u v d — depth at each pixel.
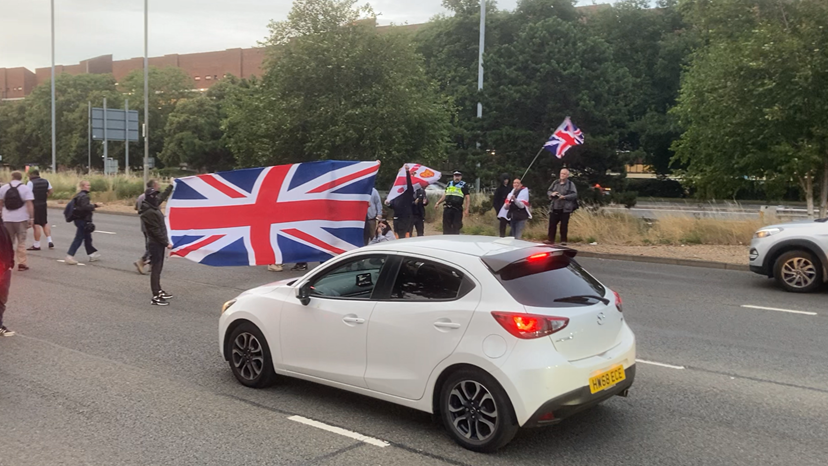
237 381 6.42
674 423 5.33
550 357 4.46
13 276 12.61
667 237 17.14
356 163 9.83
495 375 4.52
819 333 8.27
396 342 5.05
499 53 22.06
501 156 21.48
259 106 23.77
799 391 6.09
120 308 9.83
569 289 4.91
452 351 4.73
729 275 12.96
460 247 5.14
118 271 13.22
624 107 21.64
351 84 22.72
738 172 19.30
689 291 11.20
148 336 8.20
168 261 14.62
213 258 9.74
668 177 47.16
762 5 18.06
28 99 74.25
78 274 12.85
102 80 73.94
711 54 21.41
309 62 22.36
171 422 5.36
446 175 33.16
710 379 6.46
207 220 9.75
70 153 65.75
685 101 24.09
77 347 7.68
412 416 5.49
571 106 20.62
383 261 5.34
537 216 19.61
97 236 19.41
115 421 5.38
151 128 64.38
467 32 45.75
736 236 16.61
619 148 21.97
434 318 4.86
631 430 5.18
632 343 5.18
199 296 10.77
